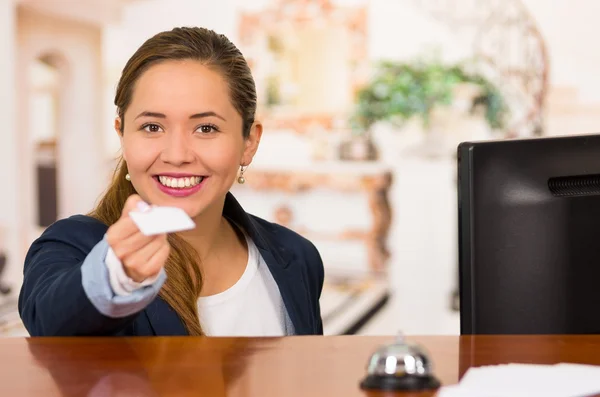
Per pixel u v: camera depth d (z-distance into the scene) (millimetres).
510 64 5008
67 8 4945
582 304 1331
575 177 1333
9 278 4949
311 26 5082
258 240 1795
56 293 1254
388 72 5055
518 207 1317
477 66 5023
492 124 5027
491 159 1313
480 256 1315
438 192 5062
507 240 1318
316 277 1911
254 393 941
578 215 1323
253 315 1722
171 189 1578
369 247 5094
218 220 1707
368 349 1153
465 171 1314
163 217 1097
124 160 1702
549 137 1332
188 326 1546
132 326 1505
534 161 1320
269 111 5133
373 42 5055
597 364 1070
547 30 4984
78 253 1499
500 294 1320
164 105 1549
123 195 1693
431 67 5039
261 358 1098
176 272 1570
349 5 5047
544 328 1327
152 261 1183
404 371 950
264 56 5113
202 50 1597
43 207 4992
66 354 1120
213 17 5086
